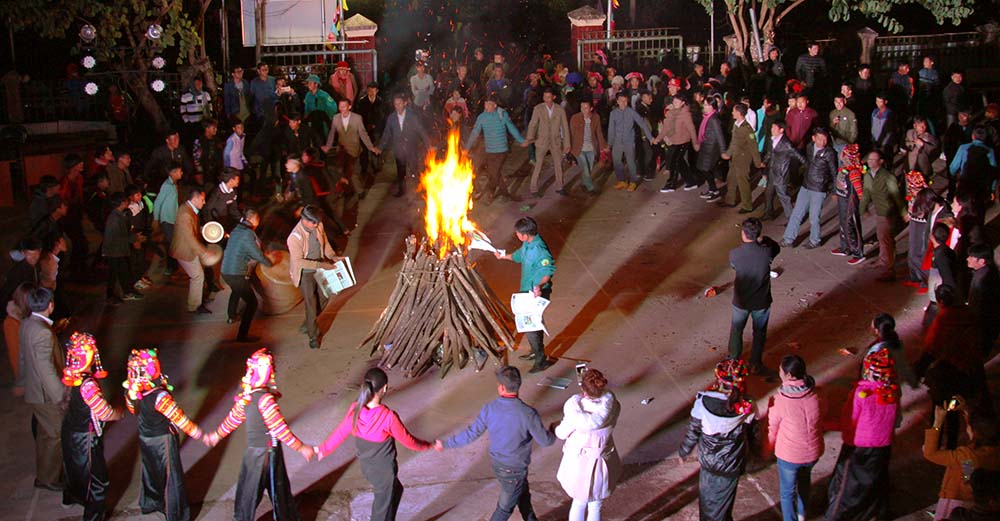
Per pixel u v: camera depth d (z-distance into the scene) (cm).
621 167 1645
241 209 1240
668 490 778
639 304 1161
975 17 2828
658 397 930
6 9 1908
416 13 3133
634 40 2378
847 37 2488
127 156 1334
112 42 2036
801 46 2395
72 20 2008
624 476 800
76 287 1260
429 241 1022
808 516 734
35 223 1193
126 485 800
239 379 987
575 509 681
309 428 885
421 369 984
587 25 2481
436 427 885
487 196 1598
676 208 1545
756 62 2209
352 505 768
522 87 2267
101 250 1302
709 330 1080
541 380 968
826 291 1181
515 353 1026
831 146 1293
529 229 954
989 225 1385
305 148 1530
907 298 1147
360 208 1573
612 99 1889
